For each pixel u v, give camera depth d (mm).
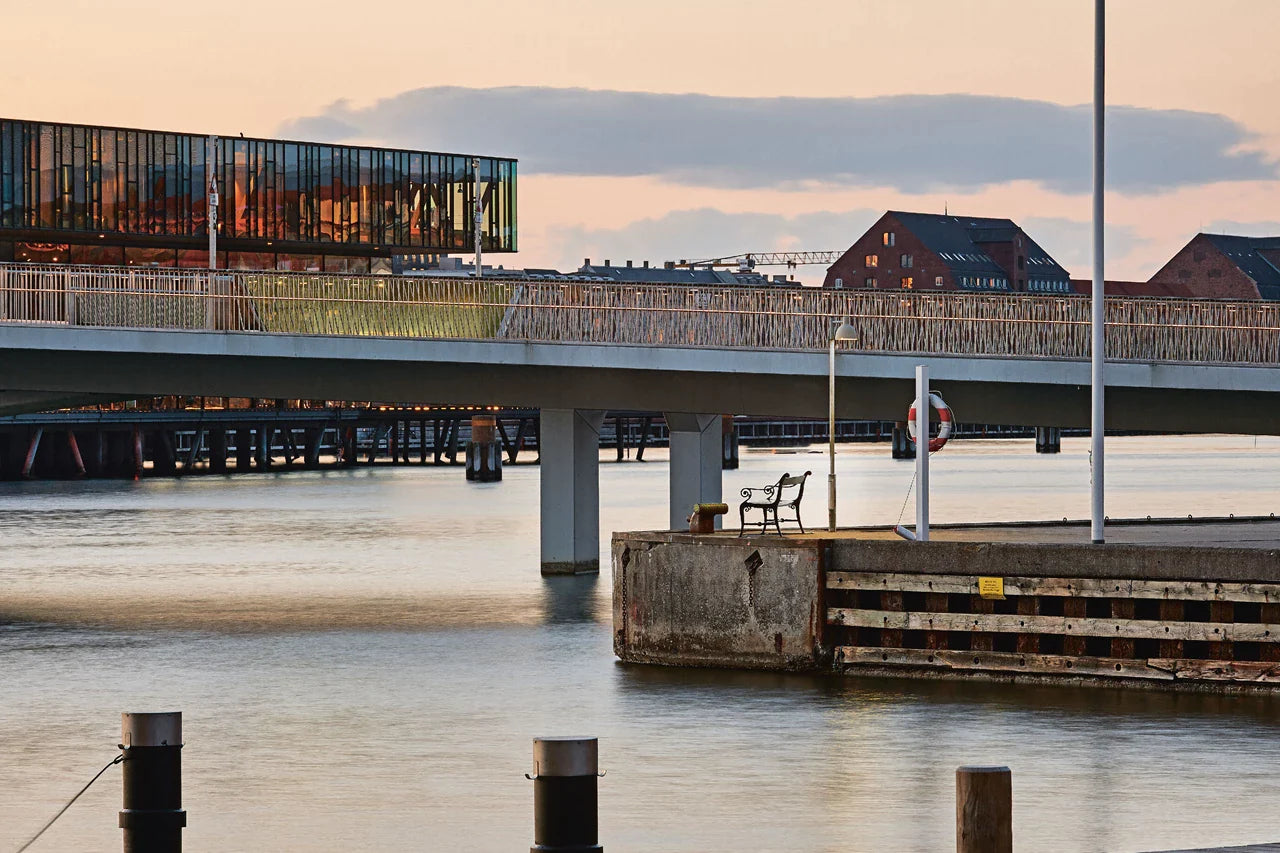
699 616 62312
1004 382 78312
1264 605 54625
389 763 48906
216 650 71375
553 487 100812
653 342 84188
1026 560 57219
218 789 45688
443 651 70188
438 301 86500
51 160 168875
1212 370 75312
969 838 25297
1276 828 40312
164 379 86438
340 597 91500
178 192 174750
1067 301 78000
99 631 77812
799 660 60594
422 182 185750
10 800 45000
